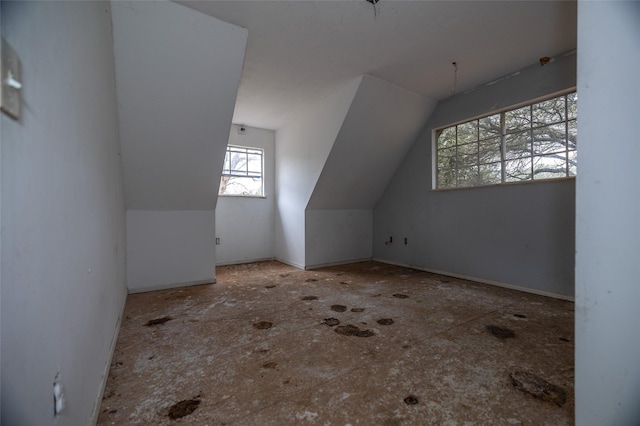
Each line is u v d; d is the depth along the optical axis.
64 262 0.85
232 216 4.87
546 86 2.93
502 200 3.37
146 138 2.67
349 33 2.44
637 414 0.83
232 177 4.92
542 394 1.41
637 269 0.83
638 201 0.82
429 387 1.47
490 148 3.51
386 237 4.96
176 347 1.90
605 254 0.89
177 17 2.10
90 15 1.26
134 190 3.04
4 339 0.51
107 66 1.80
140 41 2.11
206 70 2.43
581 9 0.94
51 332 0.73
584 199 0.94
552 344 1.93
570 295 2.82
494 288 3.32
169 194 3.24
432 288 3.35
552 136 2.97
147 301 2.88
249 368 1.65
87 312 1.12
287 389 1.45
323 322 2.32
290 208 4.80
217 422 1.23
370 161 4.29
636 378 0.83
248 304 2.79
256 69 3.03
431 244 4.22
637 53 0.82
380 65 2.98
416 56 2.82
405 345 1.92
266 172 5.16
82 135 1.09
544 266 3.02
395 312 2.55
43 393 0.67
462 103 3.72
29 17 0.62
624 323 0.85
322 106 3.87
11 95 0.53
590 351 0.93
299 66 2.98
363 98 3.40
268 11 2.15
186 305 2.76
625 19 0.85
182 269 3.44
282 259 5.04
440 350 1.85
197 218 3.53
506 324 2.28
